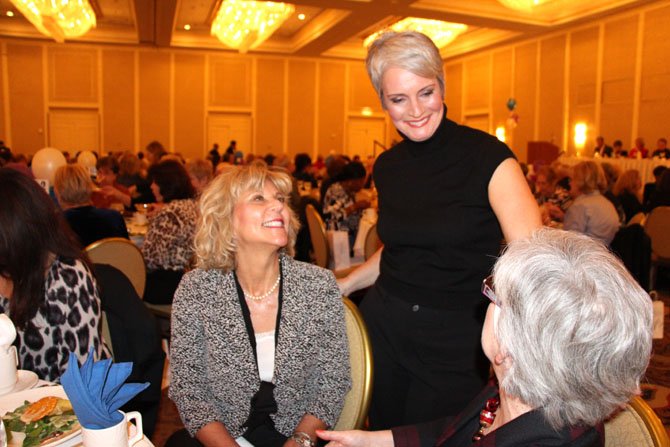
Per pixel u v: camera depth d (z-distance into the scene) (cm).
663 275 609
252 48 1527
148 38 1453
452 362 154
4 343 130
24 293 148
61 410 120
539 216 142
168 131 1630
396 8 1047
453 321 154
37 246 149
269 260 157
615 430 101
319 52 1591
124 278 183
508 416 96
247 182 154
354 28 1238
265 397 152
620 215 555
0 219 145
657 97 1080
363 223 454
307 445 145
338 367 155
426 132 150
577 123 1255
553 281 83
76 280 156
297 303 157
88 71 1557
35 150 1547
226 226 156
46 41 1503
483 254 151
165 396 312
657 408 305
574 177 466
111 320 177
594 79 1209
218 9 1270
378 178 171
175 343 157
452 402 155
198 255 161
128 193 671
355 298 384
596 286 81
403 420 165
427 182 155
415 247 158
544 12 1196
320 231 442
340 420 158
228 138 1677
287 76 1691
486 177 146
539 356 82
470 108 1596
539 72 1348
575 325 79
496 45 1450
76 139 1573
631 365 81
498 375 97
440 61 146
